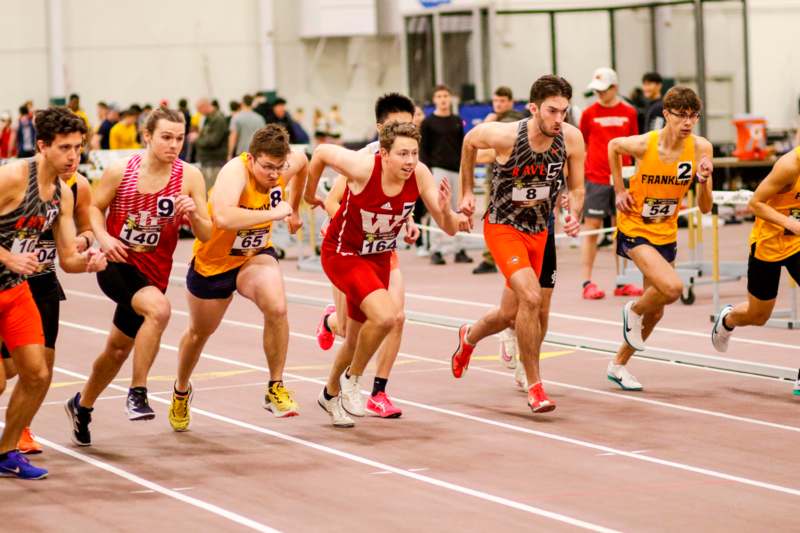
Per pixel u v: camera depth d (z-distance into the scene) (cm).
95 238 1167
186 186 1168
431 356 1700
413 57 4200
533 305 1298
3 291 1048
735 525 924
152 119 1138
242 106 3400
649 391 1441
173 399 1275
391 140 1188
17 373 1192
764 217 1359
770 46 4362
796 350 1652
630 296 2203
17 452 1094
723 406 1352
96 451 1195
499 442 1209
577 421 1295
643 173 1428
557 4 3931
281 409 1238
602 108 2241
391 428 1277
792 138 4116
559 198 1445
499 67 3953
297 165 1310
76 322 2106
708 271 2281
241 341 1858
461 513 966
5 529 943
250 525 942
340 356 1287
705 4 3944
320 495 1026
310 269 2773
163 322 1148
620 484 1048
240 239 1206
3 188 1011
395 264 1352
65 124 1020
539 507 980
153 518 966
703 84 3753
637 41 3953
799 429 1241
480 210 3762
